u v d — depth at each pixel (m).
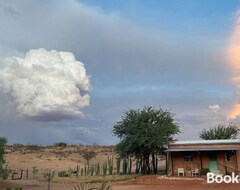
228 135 61.72
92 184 40.59
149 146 50.03
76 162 85.12
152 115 53.62
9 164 74.12
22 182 43.19
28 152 96.44
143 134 51.22
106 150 109.00
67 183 42.75
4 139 39.28
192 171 47.84
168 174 49.12
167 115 54.09
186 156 49.81
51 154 94.62
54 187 37.62
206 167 48.81
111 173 56.72
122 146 53.12
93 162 87.75
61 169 72.56
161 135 50.31
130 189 34.53
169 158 50.16
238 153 47.97
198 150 48.25
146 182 41.12
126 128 52.94
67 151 104.50
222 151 48.88
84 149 111.25
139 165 54.31
